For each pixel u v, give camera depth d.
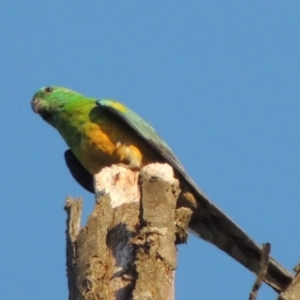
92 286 9.04
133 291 8.53
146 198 9.69
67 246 10.06
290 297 8.16
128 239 9.70
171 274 8.86
